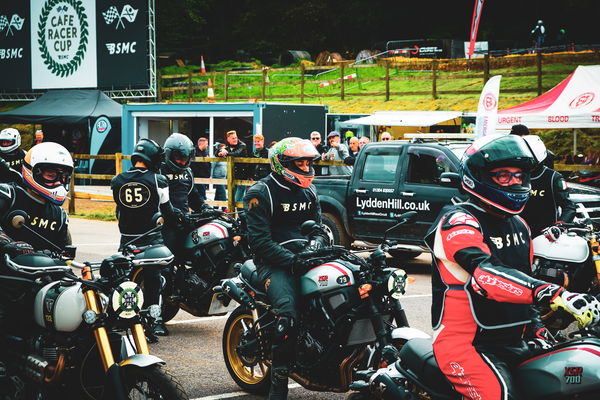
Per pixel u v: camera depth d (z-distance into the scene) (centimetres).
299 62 3966
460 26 4684
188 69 4053
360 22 4744
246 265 542
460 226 316
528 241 337
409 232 1030
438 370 341
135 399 432
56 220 496
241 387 555
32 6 3009
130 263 444
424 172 1025
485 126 1168
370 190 1068
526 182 322
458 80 2856
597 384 297
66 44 2942
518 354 321
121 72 2859
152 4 2848
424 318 781
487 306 315
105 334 427
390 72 3136
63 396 458
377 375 367
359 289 453
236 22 4997
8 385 469
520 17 4488
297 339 479
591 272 654
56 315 442
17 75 3066
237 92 3303
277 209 500
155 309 434
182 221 695
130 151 2108
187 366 623
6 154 1145
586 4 4081
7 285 464
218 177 1577
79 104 2525
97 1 2877
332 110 2731
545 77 2620
